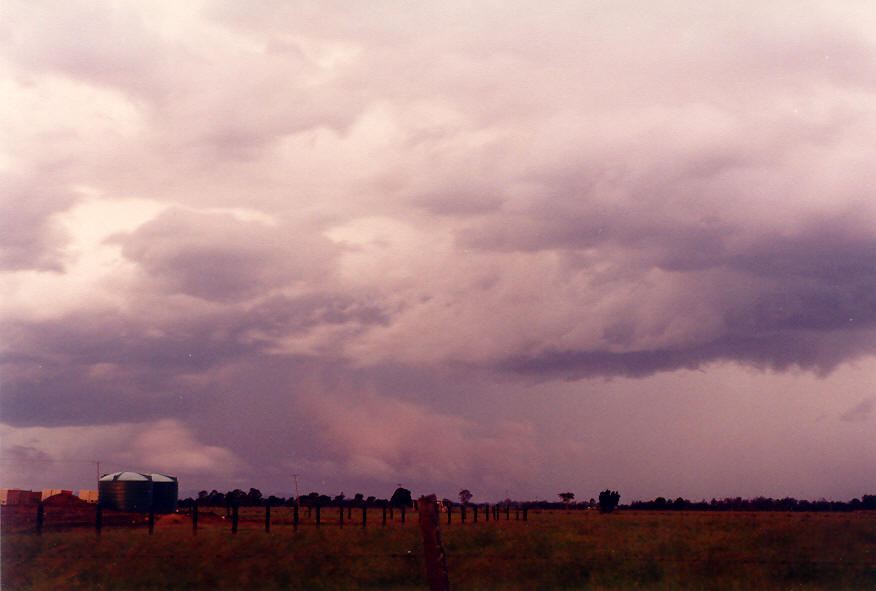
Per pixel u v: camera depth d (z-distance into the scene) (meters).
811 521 44.72
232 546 25.95
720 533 38.72
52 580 23.41
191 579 22.73
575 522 58.31
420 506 12.98
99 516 34.69
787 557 24.83
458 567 23.30
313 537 29.59
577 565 23.42
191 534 30.61
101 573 23.58
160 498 69.56
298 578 22.41
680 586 21.58
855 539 30.23
